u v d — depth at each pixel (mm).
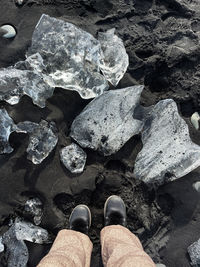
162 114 1867
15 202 1812
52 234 1826
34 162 1811
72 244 1611
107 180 1822
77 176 1823
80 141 1838
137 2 1968
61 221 1820
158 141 1859
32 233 1802
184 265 1845
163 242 1857
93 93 1832
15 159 1809
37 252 1812
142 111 1874
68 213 1839
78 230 1766
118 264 1407
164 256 1854
